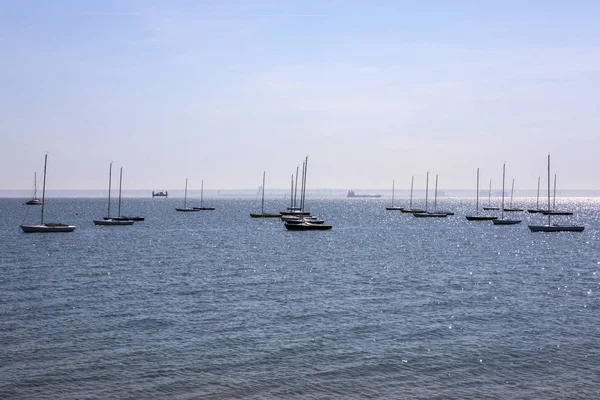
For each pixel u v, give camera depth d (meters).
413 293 53.12
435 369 32.12
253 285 56.94
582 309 46.66
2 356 33.28
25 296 50.22
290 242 105.38
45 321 41.12
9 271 65.31
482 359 33.72
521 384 30.12
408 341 37.03
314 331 39.16
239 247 95.44
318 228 134.25
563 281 61.53
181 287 55.34
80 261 74.56
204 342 36.41
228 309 45.50
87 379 30.09
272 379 30.47
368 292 53.44
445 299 50.38
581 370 32.06
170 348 35.12
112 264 71.94
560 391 29.27
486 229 144.88
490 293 53.56
